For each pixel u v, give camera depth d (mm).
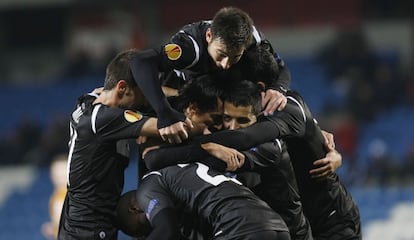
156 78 16406
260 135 16875
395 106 67375
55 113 72625
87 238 17469
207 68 17062
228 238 15977
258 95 17141
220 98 16969
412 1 80188
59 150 64312
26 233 59281
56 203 34406
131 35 78438
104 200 17578
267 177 17641
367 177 56750
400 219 52219
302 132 17750
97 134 17078
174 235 15992
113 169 17578
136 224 17312
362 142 63062
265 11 84062
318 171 18531
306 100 71250
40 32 88688
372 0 81312
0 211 61906
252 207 16188
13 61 88625
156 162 17000
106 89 17438
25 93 79062
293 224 18031
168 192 16688
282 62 18969
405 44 79625
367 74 69875
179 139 16234
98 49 85000
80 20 86562
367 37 80625
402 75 70688
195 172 16656
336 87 71438
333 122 64688
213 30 16594
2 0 87250
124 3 80000
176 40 16781
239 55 16688
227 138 16781
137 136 16844
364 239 51406
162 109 16156
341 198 19312
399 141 62844
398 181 56281
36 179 64125
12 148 67750
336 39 75812
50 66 88125
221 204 16203
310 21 82875
